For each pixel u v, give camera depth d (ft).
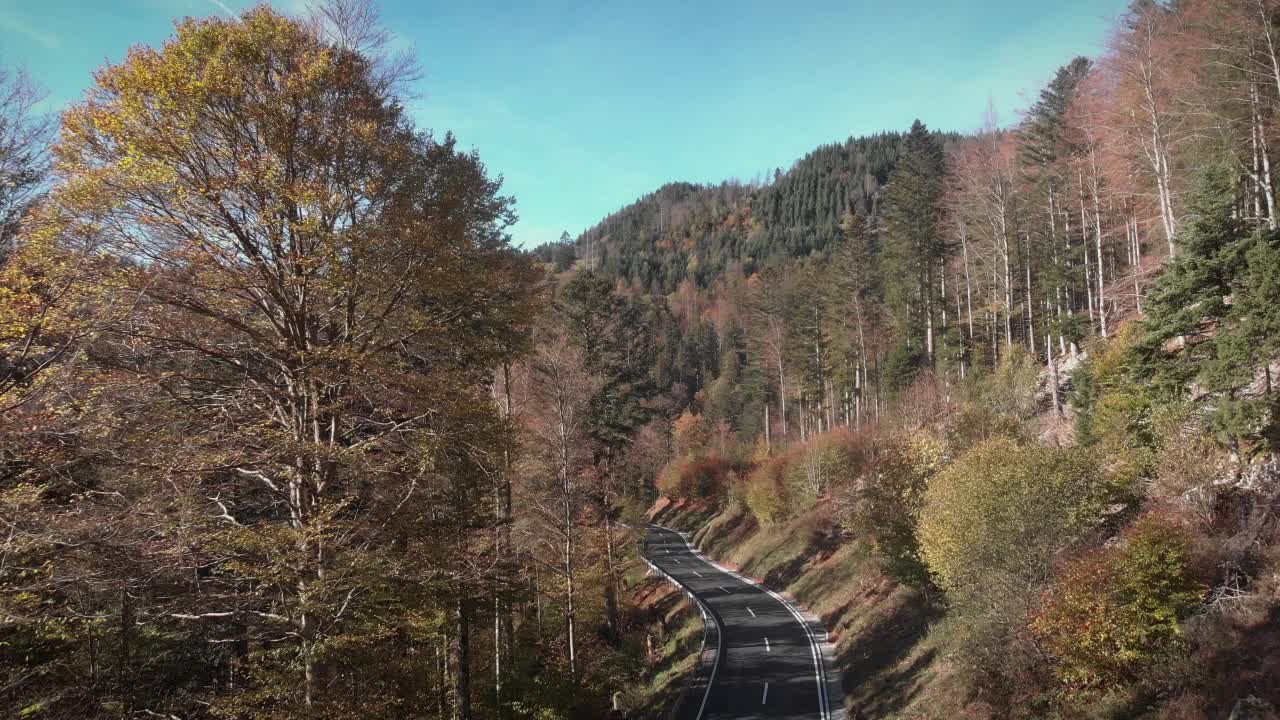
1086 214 123.34
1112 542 50.16
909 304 154.30
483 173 46.52
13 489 27.43
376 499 35.81
